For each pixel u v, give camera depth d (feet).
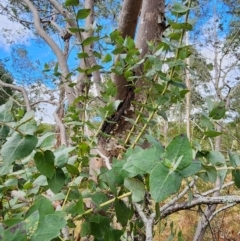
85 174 1.88
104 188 1.98
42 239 1.00
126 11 4.08
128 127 3.55
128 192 1.72
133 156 1.24
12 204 1.86
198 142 1.68
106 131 3.41
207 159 1.60
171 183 1.13
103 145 3.32
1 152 1.39
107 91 2.54
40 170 1.53
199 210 2.53
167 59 2.37
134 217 2.20
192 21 2.15
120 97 3.60
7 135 1.49
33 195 1.82
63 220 1.05
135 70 3.22
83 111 2.65
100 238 1.68
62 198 1.80
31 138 1.41
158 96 2.32
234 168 1.57
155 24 3.85
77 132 2.56
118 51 2.67
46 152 1.54
